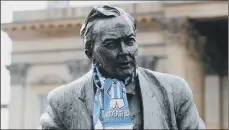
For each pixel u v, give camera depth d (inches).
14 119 1846.7
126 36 107.0
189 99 114.9
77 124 112.3
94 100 111.7
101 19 107.9
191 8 1672.0
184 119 114.7
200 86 1733.5
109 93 110.7
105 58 108.0
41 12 1867.6
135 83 112.1
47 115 114.9
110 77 111.0
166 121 112.3
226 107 1785.2
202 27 1723.7
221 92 1803.6
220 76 1806.1
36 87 1865.2
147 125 109.3
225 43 1792.6
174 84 114.6
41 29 1870.1
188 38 1683.1
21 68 1867.6
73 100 113.0
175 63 1667.1
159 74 115.6
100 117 110.2
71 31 1862.7
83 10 1840.6
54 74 1867.6
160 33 1758.1
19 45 1893.5
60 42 1871.3
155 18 1736.0
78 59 1838.1
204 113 1743.4
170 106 112.8
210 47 1779.0
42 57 1878.7
